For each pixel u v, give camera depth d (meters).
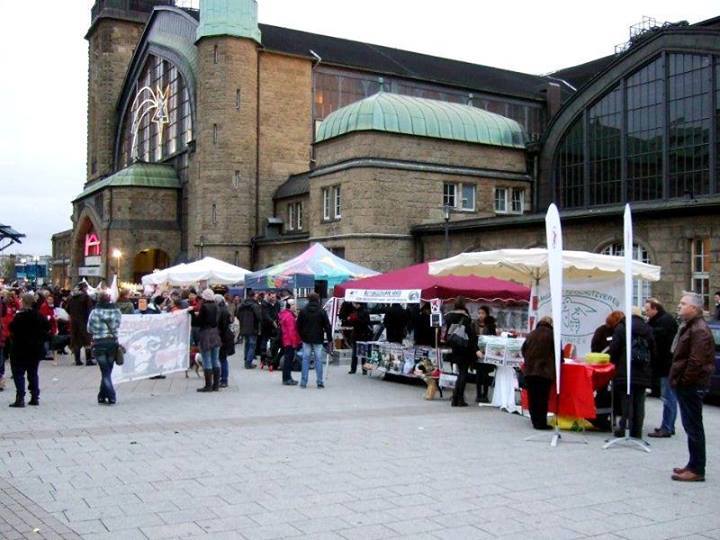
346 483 9.36
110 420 13.73
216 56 49.75
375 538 7.31
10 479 9.44
